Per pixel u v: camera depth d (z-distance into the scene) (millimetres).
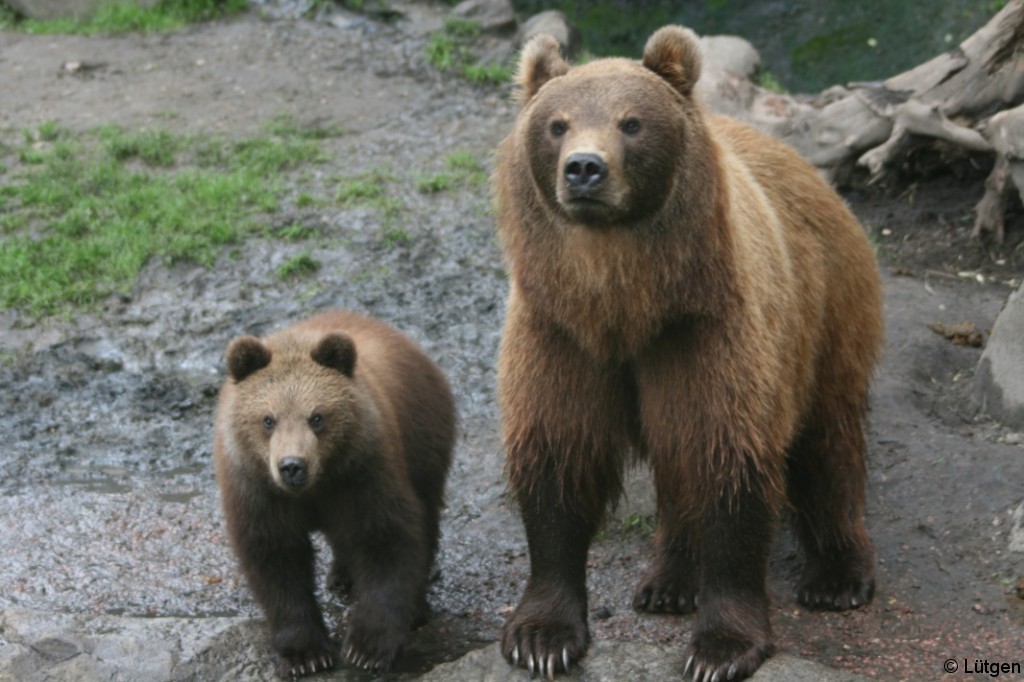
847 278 10703
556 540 9469
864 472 10922
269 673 9852
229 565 12016
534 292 8688
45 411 15070
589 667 9242
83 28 26766
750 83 20688
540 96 8570
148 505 13148
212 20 27109
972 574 10766
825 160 18859
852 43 28641
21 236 18500
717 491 8992
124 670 9672
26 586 11594
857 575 10633
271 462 9672
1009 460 12148
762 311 9023
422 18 26312
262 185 19844
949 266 17281
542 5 31703
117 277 17562
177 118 22562
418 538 10391
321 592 11680
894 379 14086
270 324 16641
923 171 19266
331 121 22516
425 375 11961
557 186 8039
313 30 26344
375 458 10211
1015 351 13141
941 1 29250
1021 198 16484
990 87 17906
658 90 8414
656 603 10750
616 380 9070
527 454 9289
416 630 10867
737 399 8805
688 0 31250
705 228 8477
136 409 15133
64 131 21859
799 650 10031
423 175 20203
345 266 17797
